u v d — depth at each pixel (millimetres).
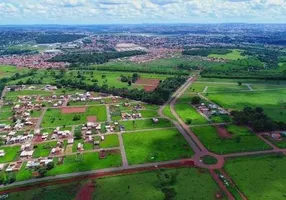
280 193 155125
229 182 165125
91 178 171875
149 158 193875
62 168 184000
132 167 183375
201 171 177125
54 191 160125
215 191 157375
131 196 154375
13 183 169375
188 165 184250
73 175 175750
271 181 165625
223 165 183625
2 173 181125
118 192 158000
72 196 155500
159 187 161750
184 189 158875
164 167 182250
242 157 193625
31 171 182000
